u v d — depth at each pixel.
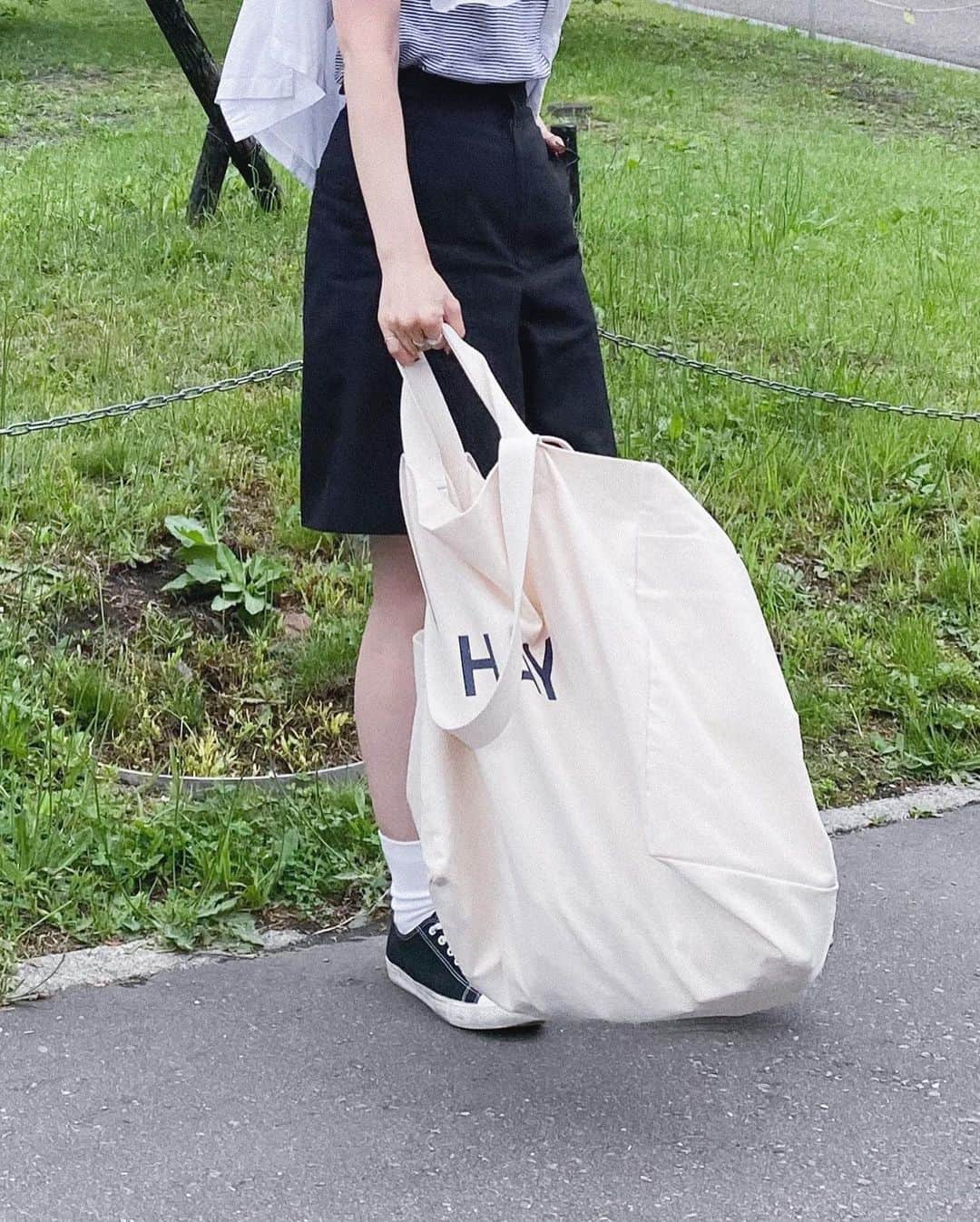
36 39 16.41
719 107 15.36
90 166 9.90
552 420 2.59
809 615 4.41
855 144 13.74
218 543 4.13
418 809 2.38
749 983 2.19
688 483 5.03
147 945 2.86
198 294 6.61
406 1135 2.35
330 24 2.59
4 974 2.72
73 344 5.80
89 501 4.40
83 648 3.85
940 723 3.95
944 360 6.49
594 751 2.22
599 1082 2.50
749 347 6.39
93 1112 2.38
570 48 18.09
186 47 7.57
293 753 3.59
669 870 2.18
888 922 3.06
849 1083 2.53
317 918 3.00
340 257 2.49
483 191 2.47
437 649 2.29
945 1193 2.29
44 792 3.21
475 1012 2.58
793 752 2.25
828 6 24.47
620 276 6.99
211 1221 2.16
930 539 4.90
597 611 2.22
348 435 2.52
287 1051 2.55
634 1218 2.20
